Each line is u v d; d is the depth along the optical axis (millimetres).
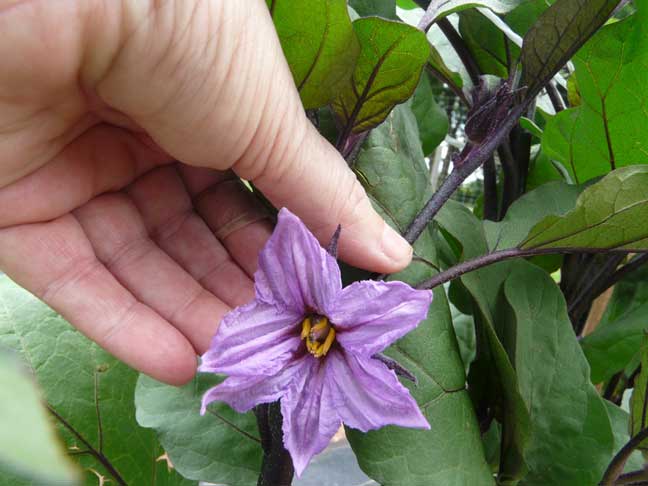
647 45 165
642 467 187
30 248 154
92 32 104
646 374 165
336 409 111
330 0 127
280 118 125
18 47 102
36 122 132
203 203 177
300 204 140
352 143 164
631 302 224
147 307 161
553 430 173
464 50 225
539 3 212
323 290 108
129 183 170
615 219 151
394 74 144
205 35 107
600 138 188
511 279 178
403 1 272
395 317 106
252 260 175
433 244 176
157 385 196
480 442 167
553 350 173
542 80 158
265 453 153
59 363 199
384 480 149
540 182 250
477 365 186
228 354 105
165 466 207
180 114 121
